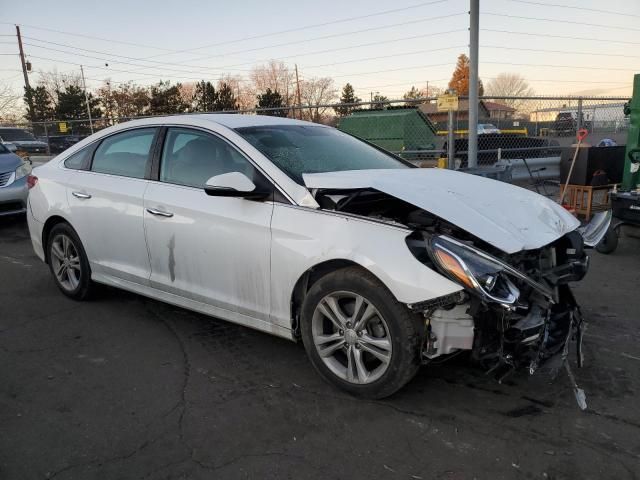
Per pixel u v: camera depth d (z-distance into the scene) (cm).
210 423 296
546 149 1130
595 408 305
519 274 277
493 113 1595
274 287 337
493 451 268
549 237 310
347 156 408
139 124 440
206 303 380
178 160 402
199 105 5412
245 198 344
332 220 313
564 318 327
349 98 6519
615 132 1391
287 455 267
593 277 557
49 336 417
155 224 397
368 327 309
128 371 358
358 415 301
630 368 352
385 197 357
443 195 322
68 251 489
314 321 324
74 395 328
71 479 250
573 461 259
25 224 892
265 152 363
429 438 279
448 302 272
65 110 5638
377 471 254
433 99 949
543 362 296
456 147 1112
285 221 328
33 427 293
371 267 290
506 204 333
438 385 333
